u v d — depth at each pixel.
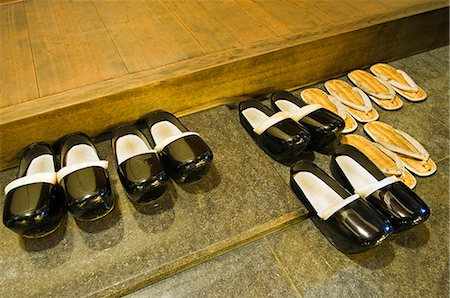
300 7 1.30
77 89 0.94
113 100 0.94
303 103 1.02
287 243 0.78
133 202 0.84
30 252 0.75
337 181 0.87
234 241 0.77
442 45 1.41
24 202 0.69
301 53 1.12
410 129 1.06
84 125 0.96
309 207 0.80
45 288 0.69
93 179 0.74
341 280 0.72
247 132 1.02
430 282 0.71
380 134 1.01
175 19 1.23
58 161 0.90
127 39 1.13
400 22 1.23
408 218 0.72
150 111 1.02
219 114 1.08
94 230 0.78
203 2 1.32
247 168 0.93
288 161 0.96
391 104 1.13
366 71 1.29
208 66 1.01
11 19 1.22
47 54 1.06
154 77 0.98
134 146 0.88
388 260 0.75
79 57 1.05
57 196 0.74
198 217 0.81
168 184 0.88
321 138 0.91
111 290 0.69
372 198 0.76
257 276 0.73
